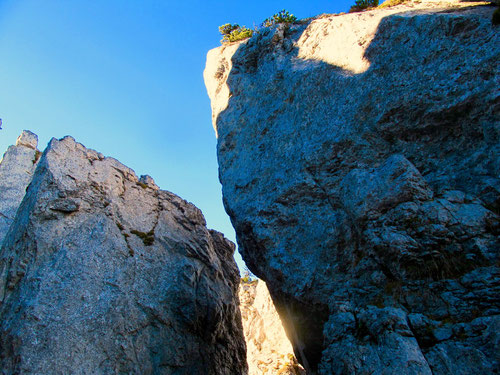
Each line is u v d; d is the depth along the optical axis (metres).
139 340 16.84
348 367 11.02
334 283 15.34
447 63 15.08
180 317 19.08
